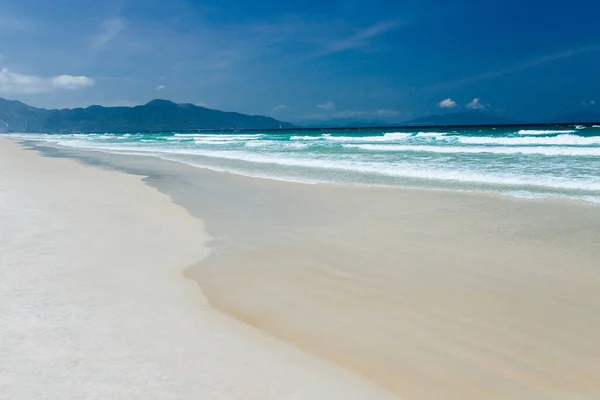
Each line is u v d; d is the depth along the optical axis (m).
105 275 5.81
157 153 31.34
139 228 8.38
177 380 3.43
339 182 14.03
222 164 21.20
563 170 14.41
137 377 3.46
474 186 12.33
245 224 8.75
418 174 15.05
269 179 15.19
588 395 3.34
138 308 4.81
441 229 8.04
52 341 3.99
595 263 6.06
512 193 11.07
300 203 10.82
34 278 5.60
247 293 5.31
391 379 3.56
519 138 32.41
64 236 7.66
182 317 4.63
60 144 56.28
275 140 48.75
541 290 5.25
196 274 5.96
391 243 7.29
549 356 3.87
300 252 6.91
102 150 38.12
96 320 4.46
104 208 10.24
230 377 3.52
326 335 4.28
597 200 9.90
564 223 8.10
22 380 3.36
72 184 14.32
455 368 3.71
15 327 4.24
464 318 4.59
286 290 5.41
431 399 3.31
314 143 38.50
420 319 4.59
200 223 8.84
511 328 4.36
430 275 5.82
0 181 14.84
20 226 8.32
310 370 3.67
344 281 5.68
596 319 4.51
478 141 32.81
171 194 12.36
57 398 3.15
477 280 5.61
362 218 9.08
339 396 3.31
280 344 4.11
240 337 4.22
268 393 3.31
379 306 4.92
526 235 7.48
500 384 3.49
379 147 28.78
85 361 3.67
